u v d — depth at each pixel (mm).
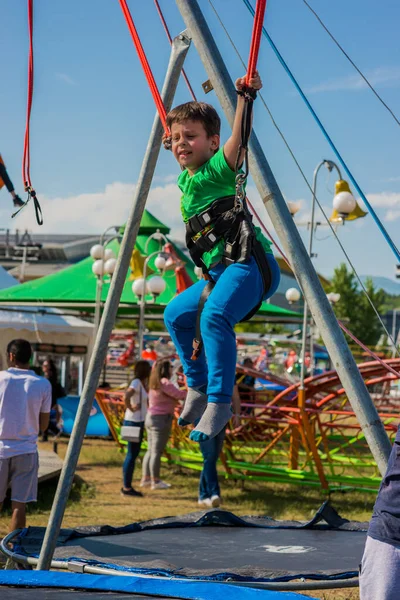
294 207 13188
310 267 3410
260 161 3516
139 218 4016
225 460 11758
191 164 3180
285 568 4828
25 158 4066
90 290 18188
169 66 3943
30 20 3971
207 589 3408
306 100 4164
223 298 3014
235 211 3086
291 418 10984
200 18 3732
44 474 10047
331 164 12312
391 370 3744
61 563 4629
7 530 8133
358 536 5996
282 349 32562
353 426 11219
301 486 12461
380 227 4133
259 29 2941
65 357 19609
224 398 2973
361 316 47812
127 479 10930
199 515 6426
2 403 6711
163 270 16281
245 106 3004
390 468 2818
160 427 11633
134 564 4641
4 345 18641
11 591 3516
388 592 2727
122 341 33906
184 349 3451
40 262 87438
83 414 4086
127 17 3875
